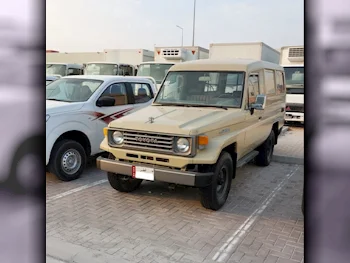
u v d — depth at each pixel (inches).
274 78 273.4
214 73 214.5
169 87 222.7
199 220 168.9
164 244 143.4
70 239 146.0
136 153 171.8
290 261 131.3
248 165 281.9
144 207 184.7
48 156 211.8
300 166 282.0
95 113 239.0
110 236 149.9
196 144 160.7
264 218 173.0
